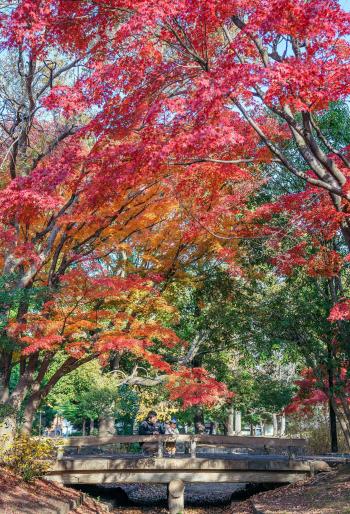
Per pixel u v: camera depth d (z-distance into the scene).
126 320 14.54
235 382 26.45
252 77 8.40
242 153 12.04
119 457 17.02
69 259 14.45
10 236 13.23
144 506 17.22
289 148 16.61
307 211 12.95
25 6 10.21
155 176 12.77
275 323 17.06
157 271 16.28
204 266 18.61
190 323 21.59
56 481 15.56
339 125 15.76
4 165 15.29
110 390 24.17
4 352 14.80
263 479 16.27
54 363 25.44
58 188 14.28
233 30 13.98
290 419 28.67
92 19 10.51
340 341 15.52
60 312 13.59
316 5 8.22
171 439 16.64
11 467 13.05
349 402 17.08
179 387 15.70
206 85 8.46
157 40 10.19
